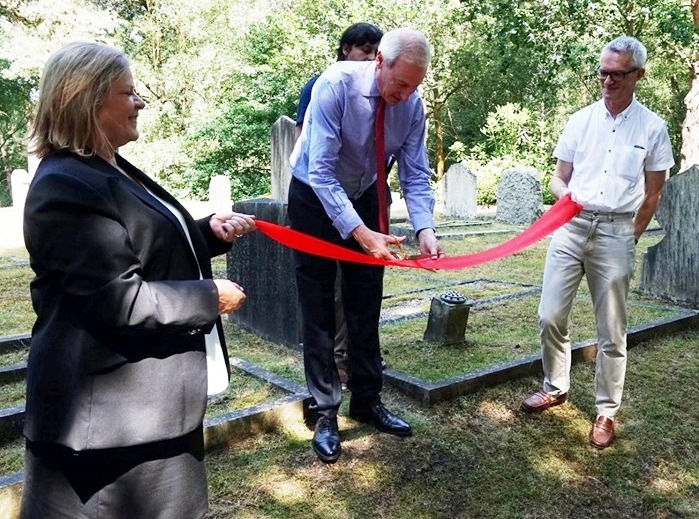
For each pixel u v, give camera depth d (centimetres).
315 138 241
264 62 1939
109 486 138
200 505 153
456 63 1856
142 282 135
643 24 1217
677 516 254
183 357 146
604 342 292
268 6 2044
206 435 273
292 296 409
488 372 343
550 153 1602
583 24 1070
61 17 1499
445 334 404
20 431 289
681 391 349
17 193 1324
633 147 276
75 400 134
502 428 304
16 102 2089
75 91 137
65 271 129
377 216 279
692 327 454
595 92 1945
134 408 138
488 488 260
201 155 1844
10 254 786
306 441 286
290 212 269
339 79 239
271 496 246
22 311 508
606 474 275
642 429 310
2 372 351
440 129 2056
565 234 296
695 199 504
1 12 1595
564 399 329
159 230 144
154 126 1748
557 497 259
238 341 437
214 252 183
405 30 225
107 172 142
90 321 133
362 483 256
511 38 1102
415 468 268
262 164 1944
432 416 311
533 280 638
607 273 285
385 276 661
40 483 140
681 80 1853
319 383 271
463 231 980
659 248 536
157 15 1775
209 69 1767
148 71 1739
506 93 1989
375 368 292
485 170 1533
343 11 1772
